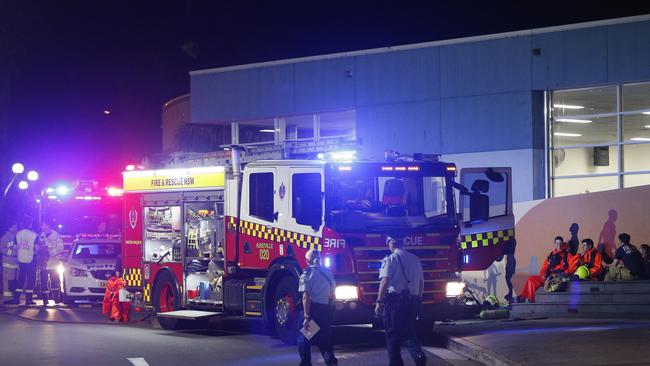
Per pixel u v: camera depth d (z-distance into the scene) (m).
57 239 26.41
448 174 15.68
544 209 21.75
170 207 19.20
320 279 12.34
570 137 24.11
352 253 14.84
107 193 28.98
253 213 16.59
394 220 15.13
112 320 20.75
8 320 21.12
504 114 24.36
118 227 29.03
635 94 23.34
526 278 21.70
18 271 26.69
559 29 23.73
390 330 11.87
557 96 24.31
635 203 20.22
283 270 15.77
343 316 14.66
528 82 24.08
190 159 19.30
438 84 25.36
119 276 21.69
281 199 15.89
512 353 12.64
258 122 29.81
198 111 30.03
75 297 25.20
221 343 16.02
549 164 24.20
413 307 11.93
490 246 15.70
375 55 26.42
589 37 23.36
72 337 17.12
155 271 19.55
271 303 16.20
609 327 15.56
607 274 19.55
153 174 19.67
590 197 20.98
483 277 22.45
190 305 18.64
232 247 17.09
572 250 21.03
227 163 17.97
